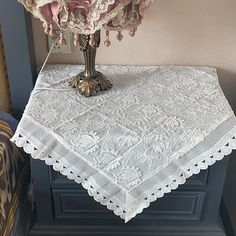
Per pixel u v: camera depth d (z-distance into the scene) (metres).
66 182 1.23
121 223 1.33
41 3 0.96
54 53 1.39
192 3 1.30
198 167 1.10
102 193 1.12
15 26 1.27
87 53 1.19
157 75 1.33
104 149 1.07
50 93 1.22
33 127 1.09
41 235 1.33
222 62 1.42
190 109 1.15
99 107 1.16
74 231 1.33
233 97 1.48
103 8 0.94
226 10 1.31
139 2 1.01
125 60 1.41
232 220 1.46
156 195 1.13
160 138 1.07
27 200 1.42
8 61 1.33
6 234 1.16
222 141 1.08
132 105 1.17
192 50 1.39
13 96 1.41
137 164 1.09
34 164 1.19
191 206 1.28
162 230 1.33
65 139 1.07
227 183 1.58
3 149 1.23
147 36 1.36
